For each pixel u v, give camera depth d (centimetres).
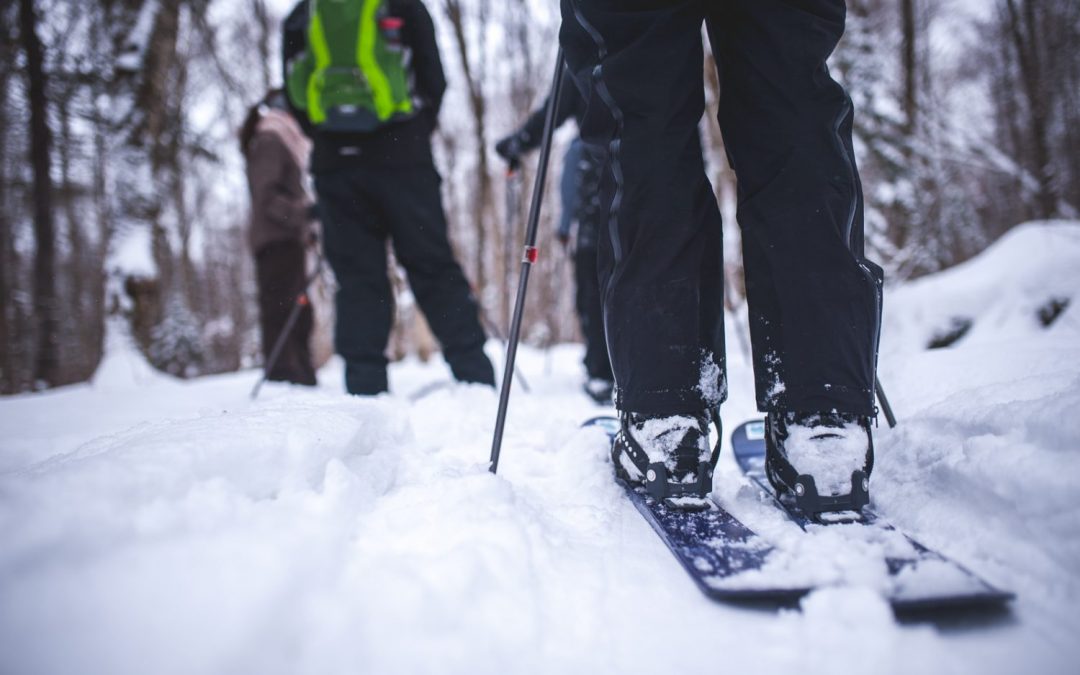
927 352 211
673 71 112
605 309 120
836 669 67
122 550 67
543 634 73
